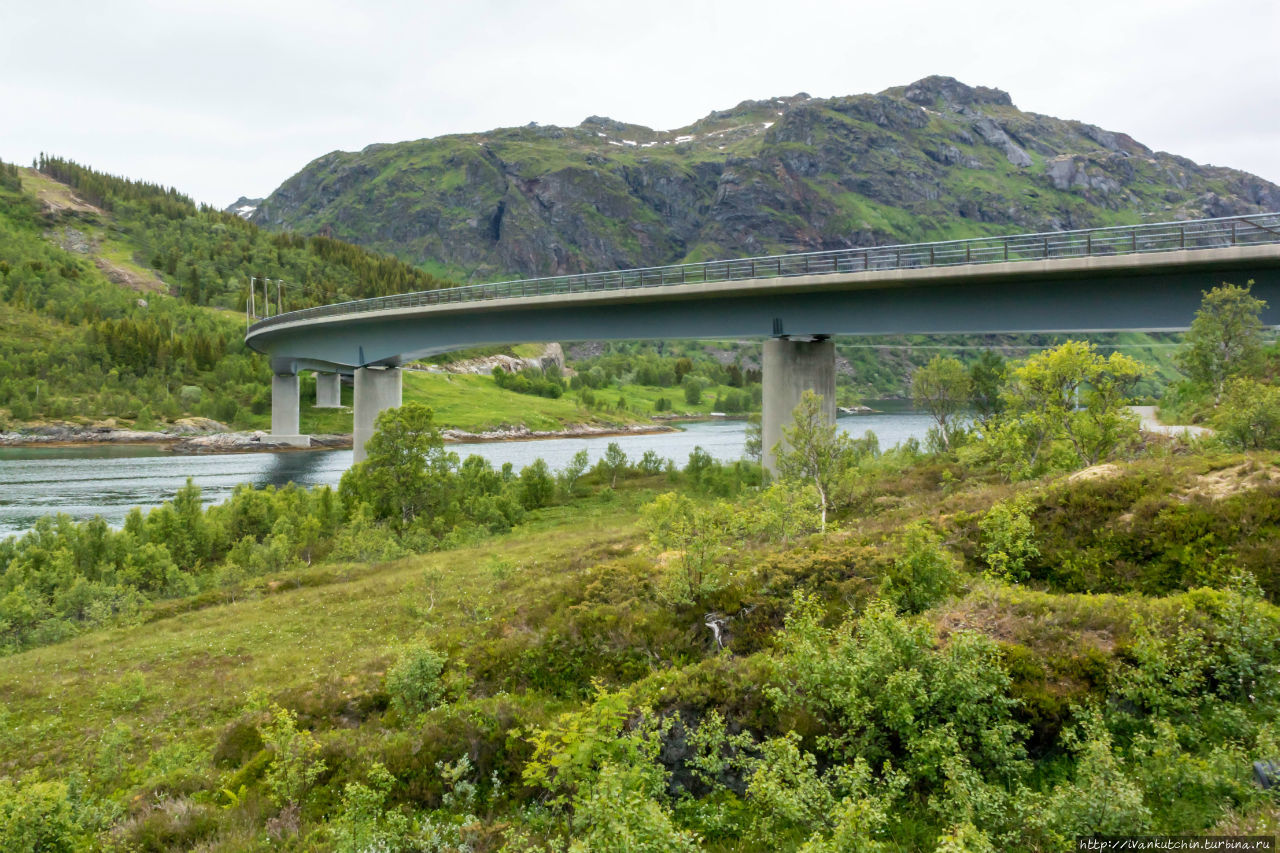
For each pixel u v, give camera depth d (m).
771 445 54.41
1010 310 44.69
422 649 18.34
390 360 92.56
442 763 13.44
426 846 11.09
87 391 147.75
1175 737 10.20
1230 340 36.50
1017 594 14.88
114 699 23.02
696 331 59.53
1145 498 18.94
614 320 65.75
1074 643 12.64
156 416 143.00
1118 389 29.66
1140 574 17.42
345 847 10.79
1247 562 15.92
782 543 24.62
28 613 35.06
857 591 18.27
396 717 17.95
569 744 10.96
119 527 61.41
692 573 20.66
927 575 17.27
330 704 19.27
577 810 9.95
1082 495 20.17
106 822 13.05
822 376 54.41
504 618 23.22
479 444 144.62
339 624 29.69
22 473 95.81
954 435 51.19
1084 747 10.48
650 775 10.73
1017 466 30.19
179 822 12.69
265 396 156.50
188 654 27.52
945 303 47.00
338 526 54.56
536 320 72.19
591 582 23.77
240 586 39.66
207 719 21.33
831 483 34.19
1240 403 28.08
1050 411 30.47
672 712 13.22
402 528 55.44
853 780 10.15
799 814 9.88
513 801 12.84
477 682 19.19
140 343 162.88
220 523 52.69
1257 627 11.80
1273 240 42.34
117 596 38.53
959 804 9.62
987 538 20.11
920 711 11.38
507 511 56.97
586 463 71.19
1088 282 41.75
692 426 198.38
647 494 64.44
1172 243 38.16
